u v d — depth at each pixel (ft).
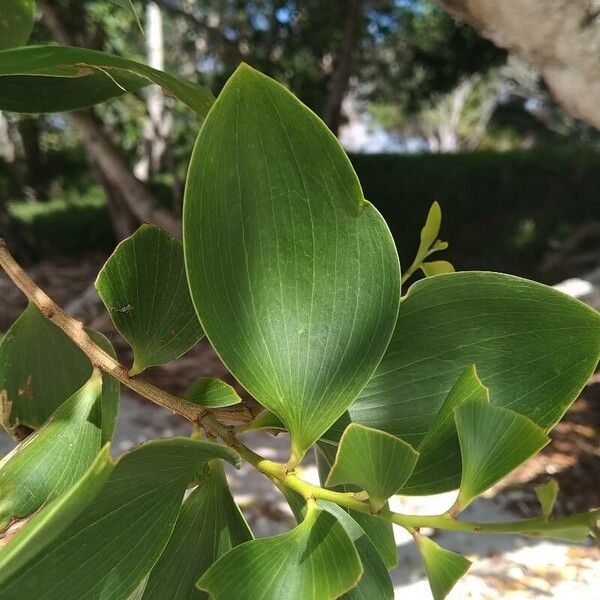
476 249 10.01
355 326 0.58
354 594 0.60
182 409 0.59
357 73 9.91
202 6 11.15
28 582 0.49
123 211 7.91
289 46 8.16
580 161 10.57
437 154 12.17
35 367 0.84
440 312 0.68
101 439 0.63
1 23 0.85
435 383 0.67
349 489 0.69
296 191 0.55
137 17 0.77
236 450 0.57
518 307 0.67
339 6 7.67
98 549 0.52
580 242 9.43
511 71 21.40
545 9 1.12
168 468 0.52
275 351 0.57
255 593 0.49
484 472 0.50
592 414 5.02
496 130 24.79
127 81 0.72
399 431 0.66
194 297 0.51
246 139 0.53
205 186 0.51
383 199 10.14
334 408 0.57
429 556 0.50
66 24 4.71
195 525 0.62
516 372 0.66
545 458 4.32
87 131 5.35
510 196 10.34
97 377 0.64
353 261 0.58
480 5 1.18
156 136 9.73
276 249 0.56
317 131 0.54
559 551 3.36
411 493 0.62
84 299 6.75
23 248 10.00
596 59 1.16
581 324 0.66
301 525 0.52
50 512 0.38
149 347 0.66
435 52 7.79
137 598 0.64
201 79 9.05
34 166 13.11
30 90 0.82
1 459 0.67
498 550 3.36
